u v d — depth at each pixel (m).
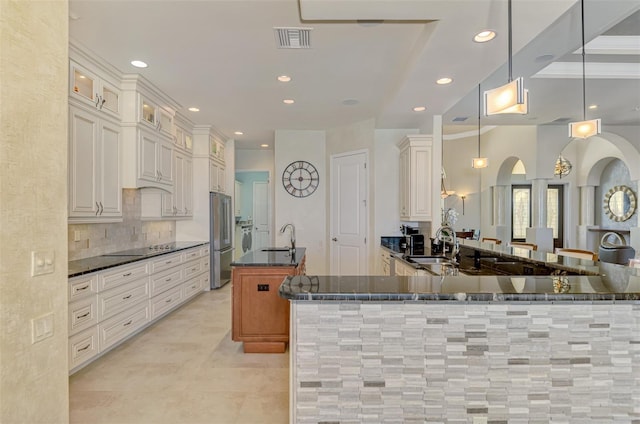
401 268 3.69
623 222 8.56
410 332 1.38
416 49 2.79
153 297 3.73
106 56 3.07
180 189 4.98
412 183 4.48
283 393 2.43
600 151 8.71
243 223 8.41
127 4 2.28
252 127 5.70
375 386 1.38
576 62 3.95
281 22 2.50
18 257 1.18
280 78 3.57
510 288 1.42
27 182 1.22
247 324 3.11
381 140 5.15
